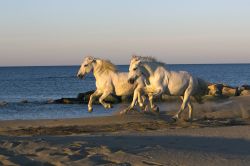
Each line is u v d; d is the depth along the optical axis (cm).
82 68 1791
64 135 1355
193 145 1048
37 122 1778
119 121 1714
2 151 982
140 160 862
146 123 1634
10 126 1684
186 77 1631
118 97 3152
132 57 1622
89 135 1270
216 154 921
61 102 3562
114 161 863
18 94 5475
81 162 855
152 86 1622
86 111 2764
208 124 1605
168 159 870
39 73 17962
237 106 2223
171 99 2739
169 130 1388
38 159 898
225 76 10819
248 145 1064
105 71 1794
